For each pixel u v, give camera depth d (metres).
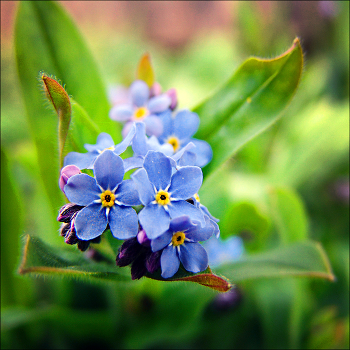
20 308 0.10
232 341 0.11
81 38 0.09
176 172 0.06
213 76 0.21
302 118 0.16
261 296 0.10
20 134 0.17
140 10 0.33
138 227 0.07
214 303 0.10
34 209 0.12
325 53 0.19
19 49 0.09
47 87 0.07
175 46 0.32
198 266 0.06
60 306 0.11
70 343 0.10
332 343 0.10
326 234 0.14
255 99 0.08
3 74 0.21
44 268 0.06
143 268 0.07
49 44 0.09
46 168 0.09
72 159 0.07
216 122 0.08
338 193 0.14
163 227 0.06
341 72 0.17
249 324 0.11
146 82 0.09
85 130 0.08
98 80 0.09
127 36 0.27
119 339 0.10
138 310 0.10
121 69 0.22
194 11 0.33
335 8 0.18
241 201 0.11
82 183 0.06
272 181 0.14
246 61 0.08
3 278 0.10
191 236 0.06
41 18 0.09
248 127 0.08
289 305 0.10
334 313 0.11
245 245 0.12
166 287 0.09
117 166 0.06
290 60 0.08
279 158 0.15
